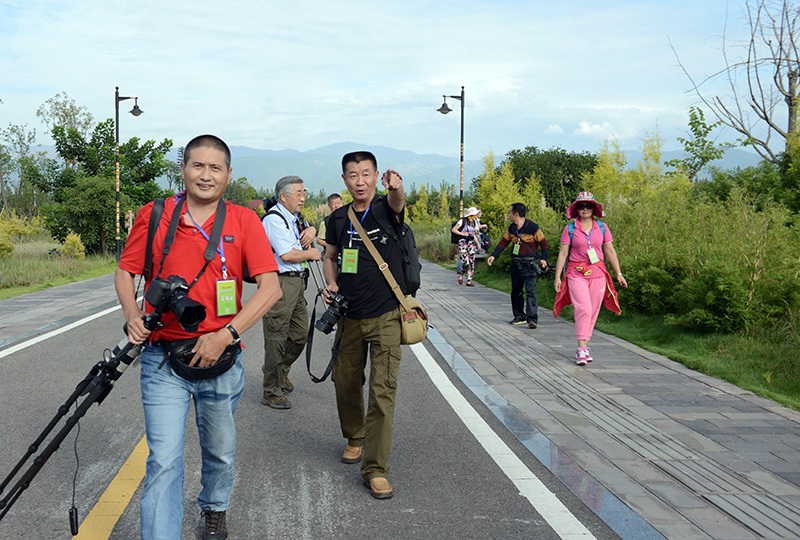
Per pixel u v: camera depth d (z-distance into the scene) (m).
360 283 4.68
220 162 3.48
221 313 3.46
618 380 7.51
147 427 3.41
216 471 3.73
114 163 36.25
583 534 3.87
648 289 10.41
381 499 4.41
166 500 3.31
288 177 6.55
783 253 9.11
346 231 4.79
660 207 12.96
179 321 3.21
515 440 5.55
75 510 3.50
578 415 6.21
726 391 7.00
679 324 9.51
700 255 9.87
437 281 19.61
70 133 35.75
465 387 7.29
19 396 6.99
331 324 4.74
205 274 3.45
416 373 7.94
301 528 4.00
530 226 11.12
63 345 9.86
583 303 8.27
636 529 3.92
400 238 4.77
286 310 6.48
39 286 19.39
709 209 11.78
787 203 13.54
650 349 9.03
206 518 3.82
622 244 11.90
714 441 5.46
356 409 5.02
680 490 4.49
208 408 3.61
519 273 11.21
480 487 4.59
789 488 4.51
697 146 19.55
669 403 6.57
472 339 10.08
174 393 3.43
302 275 6.65
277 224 6.36
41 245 38.41
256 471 4.92
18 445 5.45
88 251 33.53
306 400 6.90
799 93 14.22
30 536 3.88
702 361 8.05
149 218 3.48
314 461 5.13
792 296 8.83
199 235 3.47
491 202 32.31
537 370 8.04
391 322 4.65
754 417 6.11
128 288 3.47
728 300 8.80
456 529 3.97
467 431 5.80
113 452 5.30
